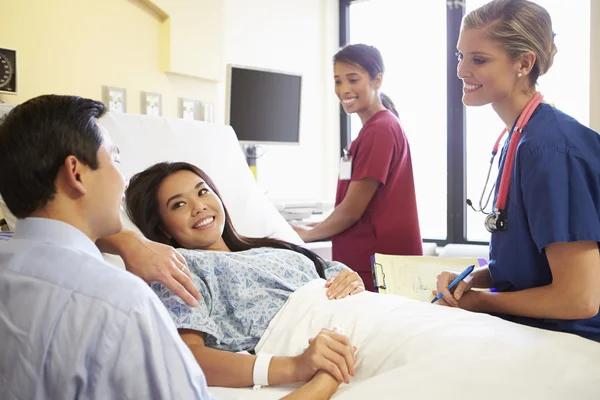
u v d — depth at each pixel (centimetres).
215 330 124
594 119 290
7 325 72
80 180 81
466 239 390
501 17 131
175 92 303
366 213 230
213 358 118
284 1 396
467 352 110
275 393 115
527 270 133
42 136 79
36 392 71
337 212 229
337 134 437
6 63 227
